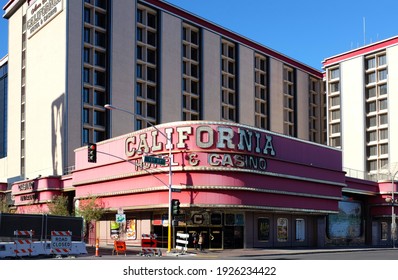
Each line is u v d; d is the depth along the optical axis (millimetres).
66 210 55562
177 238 45250
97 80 71688
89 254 37062
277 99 96562
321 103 108562
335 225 60750
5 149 92875
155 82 77250
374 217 67750
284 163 47781
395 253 43531
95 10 71938
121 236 50531
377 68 92375
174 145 42875
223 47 89375
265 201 45219
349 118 94812
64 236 34812
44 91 72062
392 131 88500
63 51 68062
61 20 69438
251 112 90562
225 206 42156
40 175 65562
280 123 96375
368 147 92500
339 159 56438
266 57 95938
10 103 84250
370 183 66000
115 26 72812
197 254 38375
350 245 62594
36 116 74000
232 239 45062
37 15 76375
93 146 36594
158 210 46781
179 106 79500
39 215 35344
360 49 94938
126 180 47750
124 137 48281
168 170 42812
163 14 79438
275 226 49594
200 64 83438
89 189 53250
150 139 44781
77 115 67500
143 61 76125
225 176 42250
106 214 52844
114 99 71125
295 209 49062
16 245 33156
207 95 83688
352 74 95500
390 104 89438
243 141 43125
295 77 101938
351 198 64562
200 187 41875
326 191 53875
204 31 84938
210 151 42156
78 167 55406
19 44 82750
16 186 69125
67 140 65875
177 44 80875
